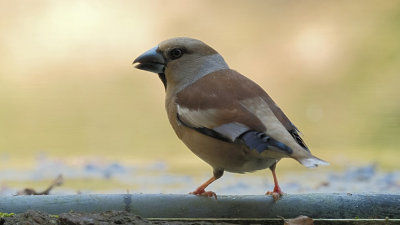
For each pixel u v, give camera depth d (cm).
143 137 1734
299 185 1102
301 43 2412
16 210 744
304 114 1933
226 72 800
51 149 1573
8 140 1697
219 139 737
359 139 1648
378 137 1658
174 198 755
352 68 2238
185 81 812
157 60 822
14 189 1070
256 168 759
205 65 815
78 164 1371
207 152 757
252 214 753
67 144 1638
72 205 749
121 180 1177
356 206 755
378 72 2216
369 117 1852
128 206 749
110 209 748
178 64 816
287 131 709
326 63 2292
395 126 1753
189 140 774
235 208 754
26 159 1444
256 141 690
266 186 1114
